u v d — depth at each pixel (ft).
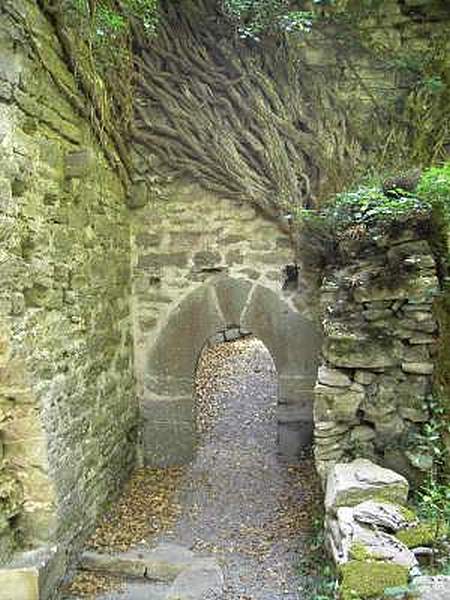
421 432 11.43
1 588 10.33
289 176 16.92
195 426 18.25
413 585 7.37
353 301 12.08
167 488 16.65
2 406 10.66
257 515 14.84
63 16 12.20
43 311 11.45
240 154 17.12
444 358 11.52
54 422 11.65
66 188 12.72
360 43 17.38
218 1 16.79
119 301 16.76
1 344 10.07
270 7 16.60
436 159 17.11
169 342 18.04
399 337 11.65
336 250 15.06
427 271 11.67
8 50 10.16
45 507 11.21
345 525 9.29
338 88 17.35
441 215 12.09
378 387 11.66
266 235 17.51
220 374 27.43
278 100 16.93
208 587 11.52
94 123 14.33
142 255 18.02
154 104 17.33
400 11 17.37
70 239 12.93
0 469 10.73
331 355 11.78
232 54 16.84
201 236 17.79
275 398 23.80
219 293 17.81
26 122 10.83
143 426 18.29
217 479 17.07
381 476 10.59
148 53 16.99
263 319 17.65
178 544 13.52
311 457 17.54
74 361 12.96
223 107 17.07
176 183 17.78
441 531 9.09
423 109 17.24
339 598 7.76
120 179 16.85
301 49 17.19
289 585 11.54
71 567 12.38
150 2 15.23
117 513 15.14
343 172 16.89
